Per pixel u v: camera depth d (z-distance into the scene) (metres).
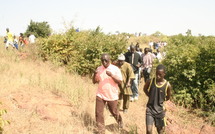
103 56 5.47
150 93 5.18
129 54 9.22
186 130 6.61
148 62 10.72
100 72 5.57
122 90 7.28
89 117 6.50
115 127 6.41
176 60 10.41
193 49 10.74
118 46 11.80
